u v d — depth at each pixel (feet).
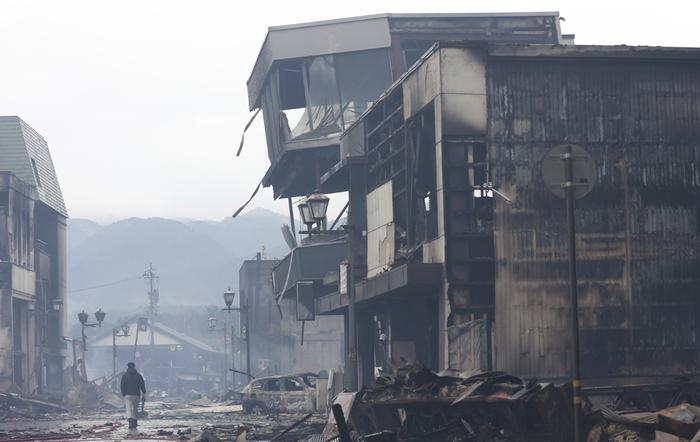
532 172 207.00
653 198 209.56
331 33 386.32
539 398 107.14
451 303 207.21
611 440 109.19
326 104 388.16
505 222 205.46
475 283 207.10
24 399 392.27
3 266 494.18
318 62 387.96
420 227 230.48
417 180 227.61
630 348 206.08
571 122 208.74
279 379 333.01
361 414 144.56
